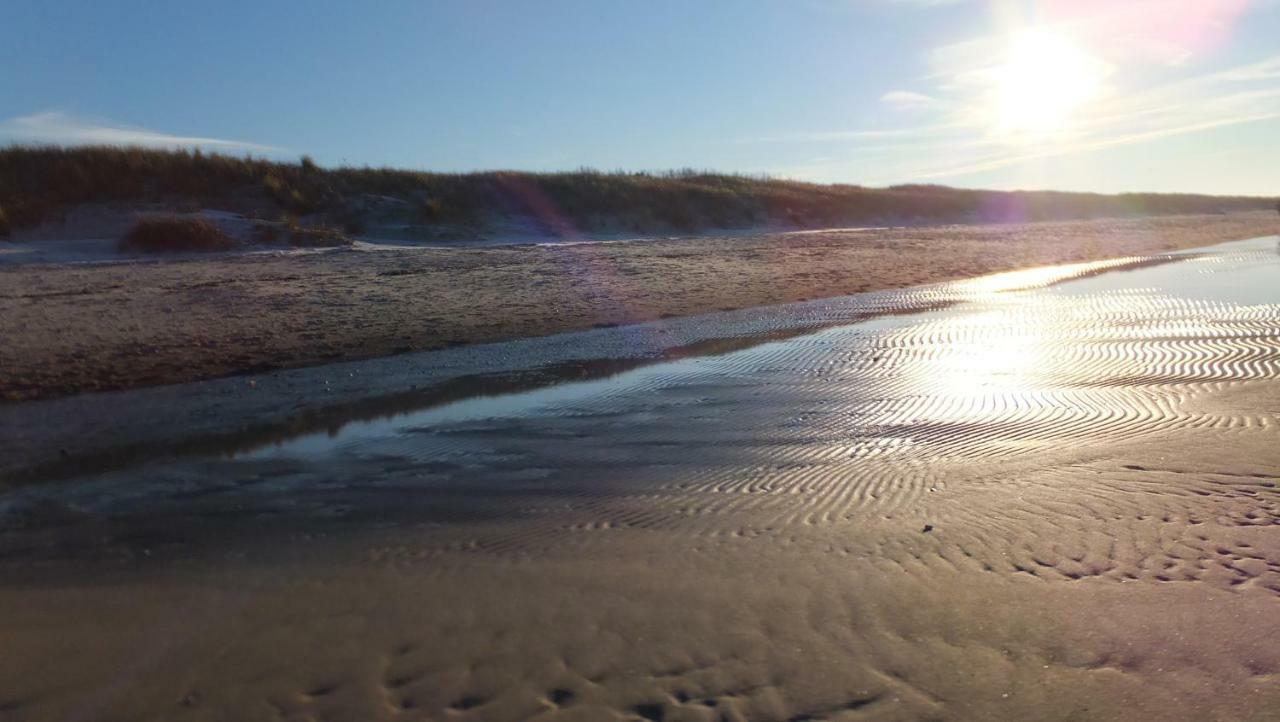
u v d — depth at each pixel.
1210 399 7.79
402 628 3.72
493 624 3.73
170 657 3.52
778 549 4.52
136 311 13.09
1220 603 3.75
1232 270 19.55
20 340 11.03
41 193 22.03
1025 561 4.26
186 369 9.95
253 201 24.61
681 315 14.23
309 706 3.13
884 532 4.72
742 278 18.77
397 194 27.14
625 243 25.55
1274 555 4.26
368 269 18.12
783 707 3.05
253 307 13.66
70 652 3.58
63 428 7.71
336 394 9.02
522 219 27.81
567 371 10.09
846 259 22.98
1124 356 9.92
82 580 4.44
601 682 3.23
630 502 5.46
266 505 5.67
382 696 3.18
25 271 16.75
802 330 12.69
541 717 3.02
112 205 22.38
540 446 6.96
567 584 4.14
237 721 3.04
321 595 4.12
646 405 8.33
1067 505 5.07
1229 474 5.58
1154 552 4.34
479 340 11.99
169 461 6.77
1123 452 6.21
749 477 5.91
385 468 6.48
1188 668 3.25
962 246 27.69
